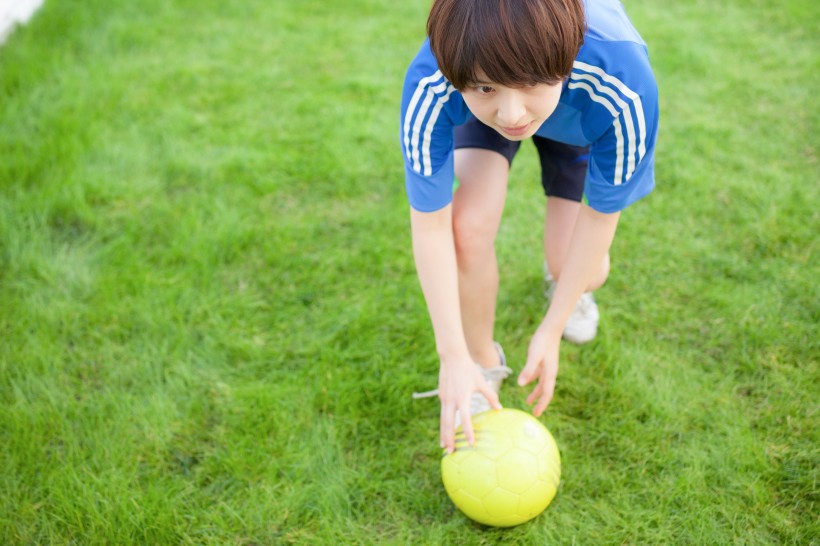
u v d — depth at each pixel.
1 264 2.56
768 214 2.65
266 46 4.00
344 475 1.88
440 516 1.79
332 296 2.46
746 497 1.77
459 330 1.63
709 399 2.03
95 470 1.91
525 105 1.19
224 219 2.74
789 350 2.16
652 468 1.87
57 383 2.15
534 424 1.71
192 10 4.36
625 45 1.32
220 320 2.34
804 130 3.15
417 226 1.58
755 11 4.18
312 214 2.82
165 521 1.76
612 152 1.43
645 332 2.26
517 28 1.07
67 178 2.90
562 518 1.75
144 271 2.53
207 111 3.45
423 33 4.11
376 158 3.10
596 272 1.79
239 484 1.87
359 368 2.20
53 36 3.99
